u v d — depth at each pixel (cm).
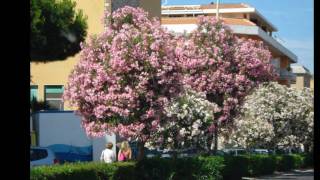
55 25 1886
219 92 2611
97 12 3253
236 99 2634
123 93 1770
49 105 3275
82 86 1816
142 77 1773
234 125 2761
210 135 2542
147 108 1817
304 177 3275
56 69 3262
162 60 1798
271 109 4031
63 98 1881
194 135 2339
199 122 2327
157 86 1817
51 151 2308
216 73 2570
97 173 1605
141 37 1791
